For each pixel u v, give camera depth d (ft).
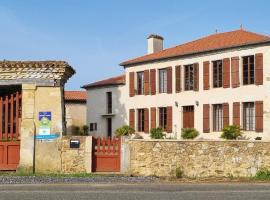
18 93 69.62
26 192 50.98
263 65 119.14
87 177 65.57
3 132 69.72
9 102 69.77
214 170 72.54
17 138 69.26
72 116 188.24
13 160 69.15
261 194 51.44
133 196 48.21
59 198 46.14
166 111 139.85
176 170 71.56
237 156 73.00
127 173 70.69
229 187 59.57
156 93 142.20
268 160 73.56
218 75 128.67
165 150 71.72
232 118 124.47
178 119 136.26
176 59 137.49
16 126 69.41
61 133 69.36
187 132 127.85
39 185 58.18
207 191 53.98
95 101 165.58
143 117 146.51
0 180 61.46
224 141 73.00
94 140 70.54
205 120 129.90
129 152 71.10
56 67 68.95
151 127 142.41
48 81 69.15
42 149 69.10
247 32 133.90
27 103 69.05
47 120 69.15
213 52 129.18
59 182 61.11
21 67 68.85
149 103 143.95
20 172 68.08
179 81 136.46
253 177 72.13
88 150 69.72
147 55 149.18
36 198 45.98
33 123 68.95
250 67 122.31
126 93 152.05
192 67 134.31
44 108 69.15
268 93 118.01
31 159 68.69
